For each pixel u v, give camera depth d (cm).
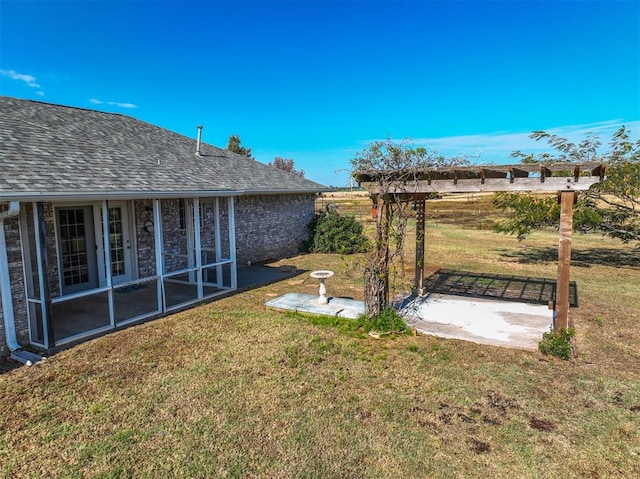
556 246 1711
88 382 480
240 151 3719
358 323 673
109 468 325
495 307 784
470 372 503
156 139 1223
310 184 1633
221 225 1248
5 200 522
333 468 325
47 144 787
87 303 832
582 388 462
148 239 1018
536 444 357
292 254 1555
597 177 537
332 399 437
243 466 327
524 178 576
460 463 331
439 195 807
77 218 877
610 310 786
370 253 679
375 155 627
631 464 329
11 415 407
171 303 841
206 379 486
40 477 314
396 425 387
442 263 1331
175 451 347
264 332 654
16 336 588
